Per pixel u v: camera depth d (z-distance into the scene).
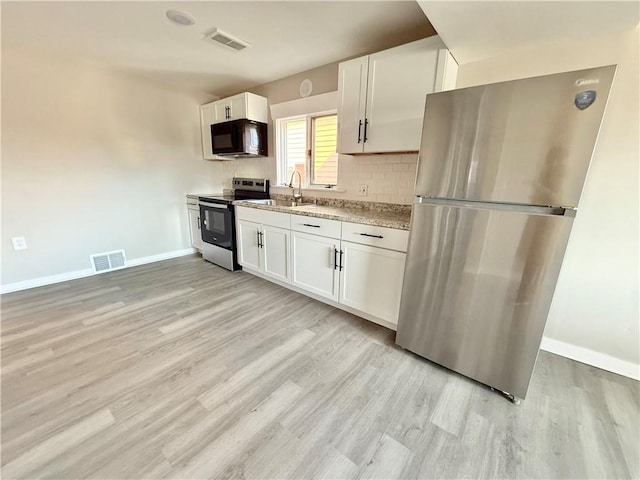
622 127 1.58
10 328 2.11
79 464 1.14
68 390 1.52
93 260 3.24
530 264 1.35
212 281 3.08
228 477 1.11
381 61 2.06
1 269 2.69
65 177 2.94
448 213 1.54
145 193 3.56
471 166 1.44
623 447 1.27
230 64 2.87
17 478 1.08
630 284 1.66
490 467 1.17
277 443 1.25
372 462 1.18
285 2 1.82
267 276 3.07
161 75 3.22
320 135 3.09
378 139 2.17
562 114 1.19
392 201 2.52
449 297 1.63
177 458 1.17
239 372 1.68
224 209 3.26
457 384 1.62
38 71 2.65
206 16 2.00
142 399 1.47
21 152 2.67
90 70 2.95
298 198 3.19
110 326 2.16
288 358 1.82
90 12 1.96
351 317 2.35
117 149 3.26
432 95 1.50
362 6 1.86
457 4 1.31
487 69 1.92
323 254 2.40
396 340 1.92
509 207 1.38
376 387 1.59
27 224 2.78
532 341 1.41
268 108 3.47
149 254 3.71
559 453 1.23
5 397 1.46
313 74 2.96
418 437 1.29
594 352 1.81
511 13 1.36
